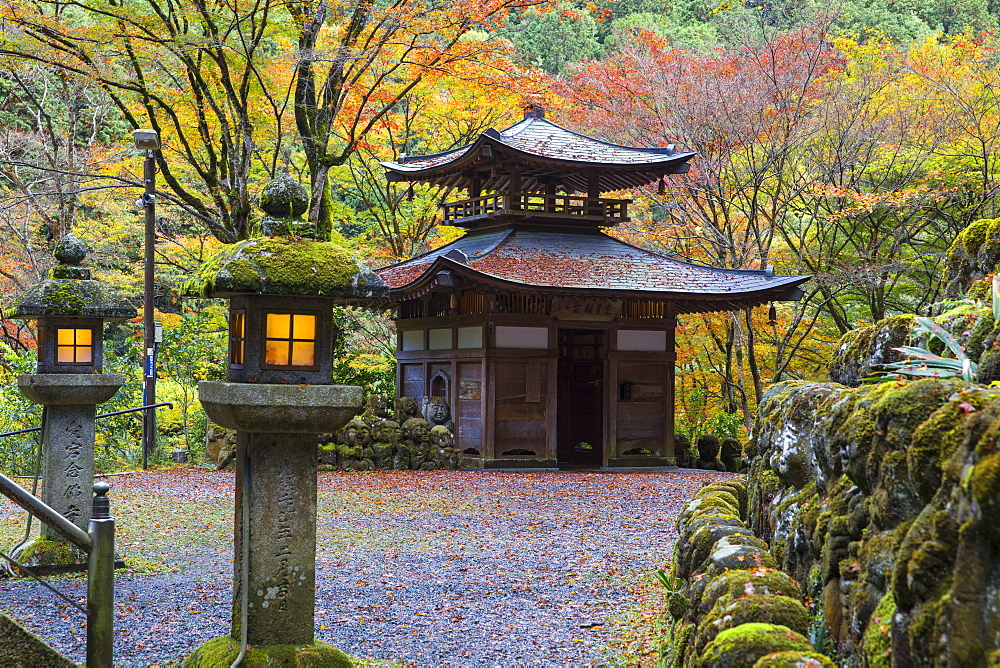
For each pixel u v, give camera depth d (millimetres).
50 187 22891
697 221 22359
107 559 5031
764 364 24312
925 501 2506
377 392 21719
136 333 23359
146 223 18406
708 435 21000
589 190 20375
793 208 21453
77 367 8656
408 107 24719
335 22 18047
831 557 3482
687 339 24078
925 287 21234
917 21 29594
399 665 6145
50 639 6477
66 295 8492
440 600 7961
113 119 28922
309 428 4551
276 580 4598
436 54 18969
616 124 22000
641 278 18938
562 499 14594
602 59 33969
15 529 11023
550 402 19062
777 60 20438
